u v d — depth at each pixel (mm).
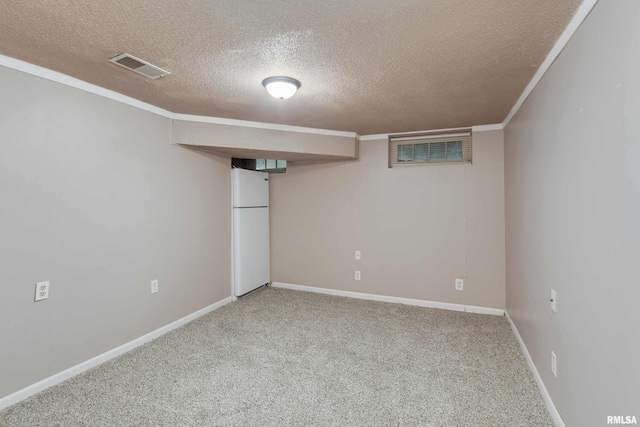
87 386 2127
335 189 4219
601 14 1240
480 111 2971
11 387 1934
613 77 1150
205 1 1361
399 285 3893
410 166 3850
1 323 1897
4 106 1899
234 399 1987
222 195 3787
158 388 2105
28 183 2012
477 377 2219
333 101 2684
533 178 2193
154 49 1805
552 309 1809
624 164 1080
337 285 4234
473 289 3562
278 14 1457
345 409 1889
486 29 1579
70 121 2230
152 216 2881
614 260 1152
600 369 1267
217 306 3697
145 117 2801
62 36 1664
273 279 4648
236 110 2965
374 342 2783
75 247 2273
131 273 2688
